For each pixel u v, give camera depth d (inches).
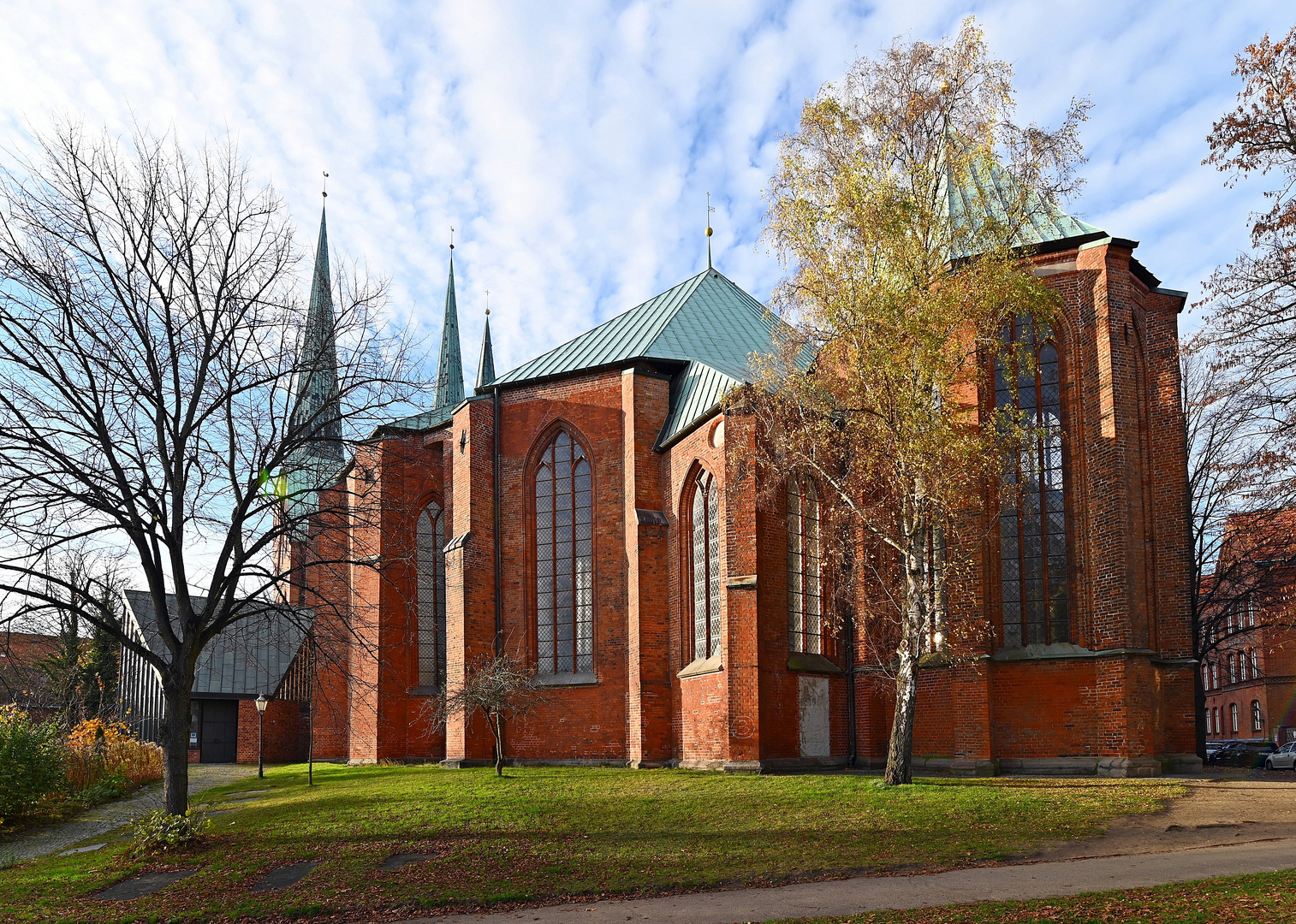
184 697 816.3
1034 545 1096.2
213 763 2086.6
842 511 1032.2
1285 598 1425.9
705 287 1600.6
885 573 1093.8
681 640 1246.9
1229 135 920.9
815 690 1155.9
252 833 814.5
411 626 1584.6
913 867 629.6
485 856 695.7
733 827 754.8
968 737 1047.0
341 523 1032.8
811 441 978.1
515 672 1248.8
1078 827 722.8
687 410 1274.6
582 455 1385.3
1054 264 1111.6
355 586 1628.9
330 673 1752.0
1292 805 792.9
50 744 1199.6
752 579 1092.5
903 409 893.8
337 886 639.1
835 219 928.3
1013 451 1050.1
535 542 1401.3
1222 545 1471.5
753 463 1087.6
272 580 885.8
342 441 916.6
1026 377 1120.2
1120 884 546.9
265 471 861.2
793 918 515.5
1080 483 1075.3
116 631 797.2
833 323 931.3
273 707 1971.0
